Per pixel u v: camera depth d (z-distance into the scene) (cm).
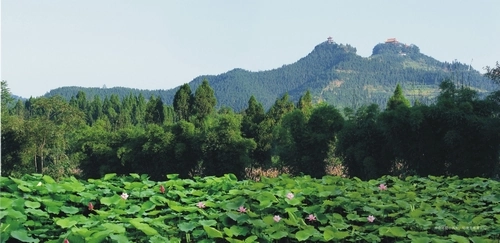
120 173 4528
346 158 3328
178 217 858
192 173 4394
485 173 2764
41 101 5809
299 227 780
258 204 884
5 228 698
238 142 4094
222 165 4122
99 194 945
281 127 3859
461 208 915
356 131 3231
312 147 3691
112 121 8925
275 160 4859
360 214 889
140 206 909
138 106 9600
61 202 845
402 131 2903
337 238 737
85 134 4759
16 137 4553
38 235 734
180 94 5956
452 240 685
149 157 4375
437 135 2866
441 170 2919
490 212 869
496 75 3103
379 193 1023
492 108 2831
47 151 4828
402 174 3048
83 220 755
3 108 5159
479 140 2727
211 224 782
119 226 705
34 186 905
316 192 954
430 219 807
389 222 850
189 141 4262
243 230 767
